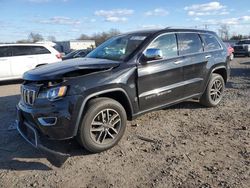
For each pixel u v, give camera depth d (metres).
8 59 13.41
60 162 4.25
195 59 6.37
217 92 7.23
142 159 4.54
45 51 14.23
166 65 5.70
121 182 3.92
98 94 4.68
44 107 4.44
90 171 4.23
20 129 5.12
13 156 4.80
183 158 4.52
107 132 4.82
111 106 4.80
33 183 3.98
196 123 6.10
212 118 6.40
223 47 7.32
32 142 4.63
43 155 4.80
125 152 4.79
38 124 4.51
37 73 4.72
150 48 5.39
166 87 5.75
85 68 4.70
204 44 6.77
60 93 4.39
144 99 5.36
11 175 4.21
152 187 3.77
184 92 6.20
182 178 3.95
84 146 4.64
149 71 5.38
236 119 6.30
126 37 5.98
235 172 4.06
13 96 9.99
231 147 4.88
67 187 3.87
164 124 6.05
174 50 5.99
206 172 4.08
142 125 6.00
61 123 4.39
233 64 20.36
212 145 4.97
